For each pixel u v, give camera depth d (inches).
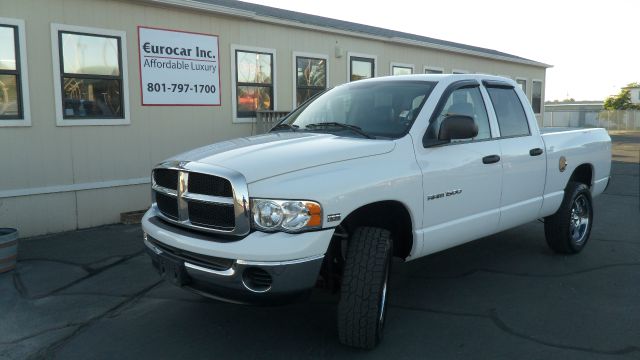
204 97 370.0
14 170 283.9
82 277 217.0
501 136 194.5
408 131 161.3
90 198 313.9
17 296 195.6
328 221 130.9
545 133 226.7
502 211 191.3
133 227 311.9
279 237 126.6
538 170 207.8
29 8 282.7
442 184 164.1
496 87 203.3
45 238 284.8
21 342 157.3
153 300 190.1
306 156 138.6
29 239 282.7
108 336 160.4
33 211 290.8
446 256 237.9
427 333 157.9
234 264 127.2
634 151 872.9
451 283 201.9
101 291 200.2
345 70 479.8
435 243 165.6
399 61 543.2
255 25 399.2
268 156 138.6
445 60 615.8
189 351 149.4
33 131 289.1
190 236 137.0
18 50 280.8
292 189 129.0
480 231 183.9
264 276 128.5
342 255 148.1
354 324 139.3
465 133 161.6
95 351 150.7
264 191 128.5
